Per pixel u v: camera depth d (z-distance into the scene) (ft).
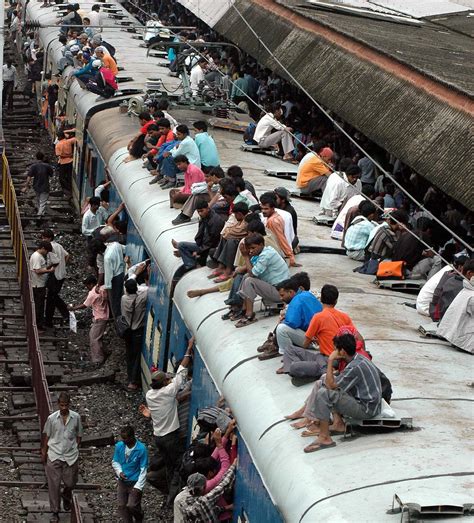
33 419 74.43
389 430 42.96
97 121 104.94
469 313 51.78
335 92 88.89
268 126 90.53
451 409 44.62
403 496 36.86
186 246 66.03
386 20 114.42
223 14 139.95
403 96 76.79
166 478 63.00
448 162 65.41
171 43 108.78
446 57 85.71
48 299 89.71
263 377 49.44
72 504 60.34
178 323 64.95
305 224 73.20
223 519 51.93
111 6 163.32
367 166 85.97
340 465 40.91
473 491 37.88
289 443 43.62
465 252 65.21
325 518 37.96
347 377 42.27
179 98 102.32
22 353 85.35
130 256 84.28
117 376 81.76
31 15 172.65
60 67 130.31
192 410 60.18
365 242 65.21
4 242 110.11
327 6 119.03
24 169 135.54
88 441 71.00
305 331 49.70
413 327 54.70
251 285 55.11
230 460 52.03
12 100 162.40
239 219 60.08
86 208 98.37
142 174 86.22
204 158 79.82
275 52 110.52
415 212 73.82
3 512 62.69
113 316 85.40
